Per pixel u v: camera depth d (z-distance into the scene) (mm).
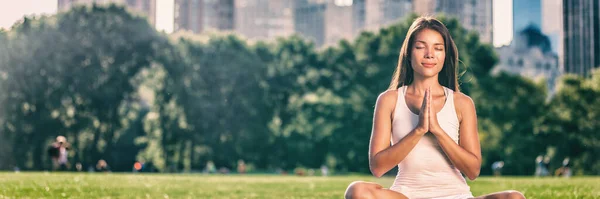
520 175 80812
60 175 27922
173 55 80250
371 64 85562
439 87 7438
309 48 91625
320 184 26797
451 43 7453
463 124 7332
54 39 76500
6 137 75125
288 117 85562
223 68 80688
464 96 7398
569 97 81562
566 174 68312
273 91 85750
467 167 7016
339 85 88188
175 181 25859
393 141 7340
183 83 79312
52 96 76000
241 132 80750
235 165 83188
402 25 85688
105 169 71000
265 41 93250
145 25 80500
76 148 77188
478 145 7320
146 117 84688
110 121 78438
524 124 80375
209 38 85812
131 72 79125
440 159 7156
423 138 7184
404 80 7629
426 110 6898
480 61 83438
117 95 78000
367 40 87250
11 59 75250
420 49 7305
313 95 86312
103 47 77625
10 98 74938
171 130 79750
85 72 76625
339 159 83500
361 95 83562
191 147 81375
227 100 80625
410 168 7191
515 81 82438
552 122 80375
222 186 23797
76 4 80812
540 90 83750
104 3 81375
